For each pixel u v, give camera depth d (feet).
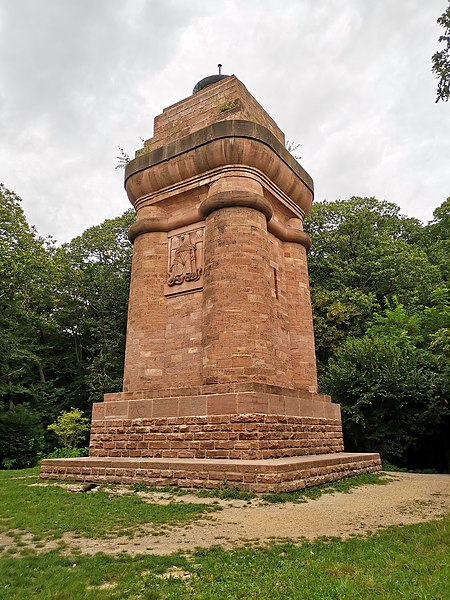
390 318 98.63
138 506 33.60
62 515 31.12
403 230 141.59
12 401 113.19
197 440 46.55
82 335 133.90
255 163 57.67
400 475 56.39
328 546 22.52
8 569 19.77
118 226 128.57
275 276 63.77
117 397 54.54
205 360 50.80
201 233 58.90
